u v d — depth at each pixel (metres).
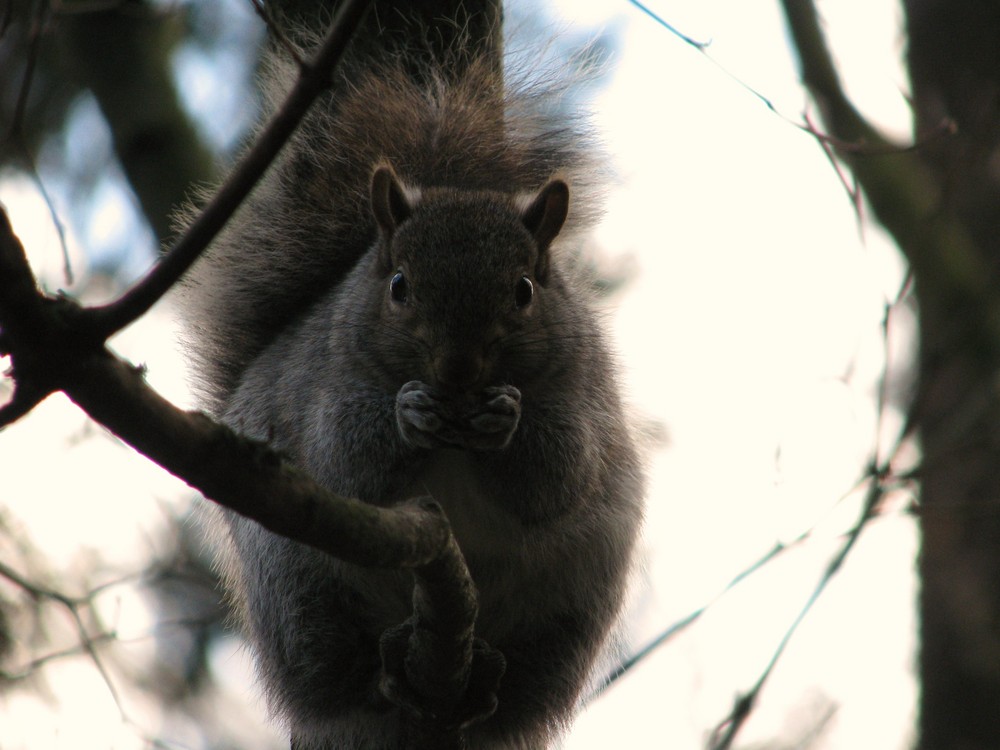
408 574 8.22
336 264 9.98
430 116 10.41
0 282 4.14
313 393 8.59
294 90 4.81
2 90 13.35
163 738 11.12
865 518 9.92
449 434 7.52
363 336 8.24
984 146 11.85
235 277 10.08
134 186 11.95
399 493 8.12
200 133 12.52
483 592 8.59
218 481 4.91
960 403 14.50
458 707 7.47
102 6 9.75
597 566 8.72
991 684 15.20
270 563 8.62
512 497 8.16
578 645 8.77
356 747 8.67
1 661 11.45
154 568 12.01
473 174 10.45
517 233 8.29
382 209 8.48
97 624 11.82
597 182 10.71
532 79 11.05
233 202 4.68
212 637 13.41
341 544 5.45
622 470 9.06
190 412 4.84
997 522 15.47
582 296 9.41
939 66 17.44
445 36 10.34
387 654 7.33
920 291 15.58
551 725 8.95
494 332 7.89
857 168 16.05
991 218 16.59
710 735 9.62
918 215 15.84
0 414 4.43
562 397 8.34
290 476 5.14
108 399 4.51
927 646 15.64
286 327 9.77
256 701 9.34
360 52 10.27
